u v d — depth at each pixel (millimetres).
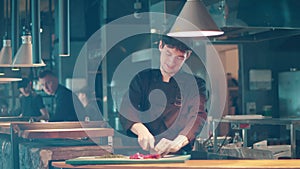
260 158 5645
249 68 8602
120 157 4273
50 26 10938
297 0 6566
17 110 10461
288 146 5715
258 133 7492
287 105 8297
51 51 10867
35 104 9445
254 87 8586
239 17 6406
